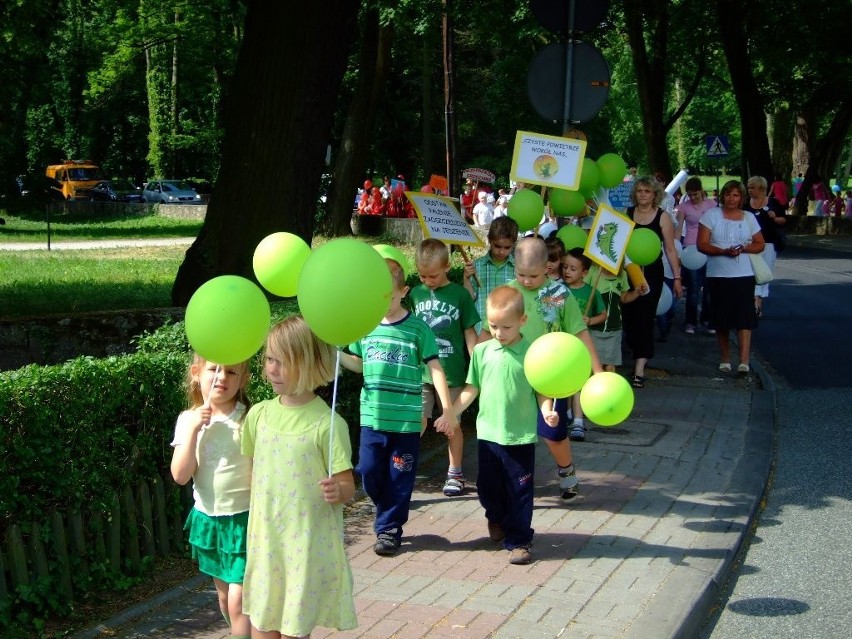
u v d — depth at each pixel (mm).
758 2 31266
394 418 5910
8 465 4832
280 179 10172
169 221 43469
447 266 6992
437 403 8859
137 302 15680
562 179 7828
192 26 44281
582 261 8203
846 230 36875
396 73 47594
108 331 10117
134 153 60281
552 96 8844
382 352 5953
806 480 7586
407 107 49406
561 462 6855
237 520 4277
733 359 12078
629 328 10375
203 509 4320
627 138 64438
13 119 14281
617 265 7406
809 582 5742
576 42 8742
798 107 39375
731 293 10742
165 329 6629
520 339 5820
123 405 5488
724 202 10758
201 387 4328
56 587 5004
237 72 10273
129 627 4945
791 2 31078
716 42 33656
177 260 24344
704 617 5227
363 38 30016
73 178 53094
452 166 22984
